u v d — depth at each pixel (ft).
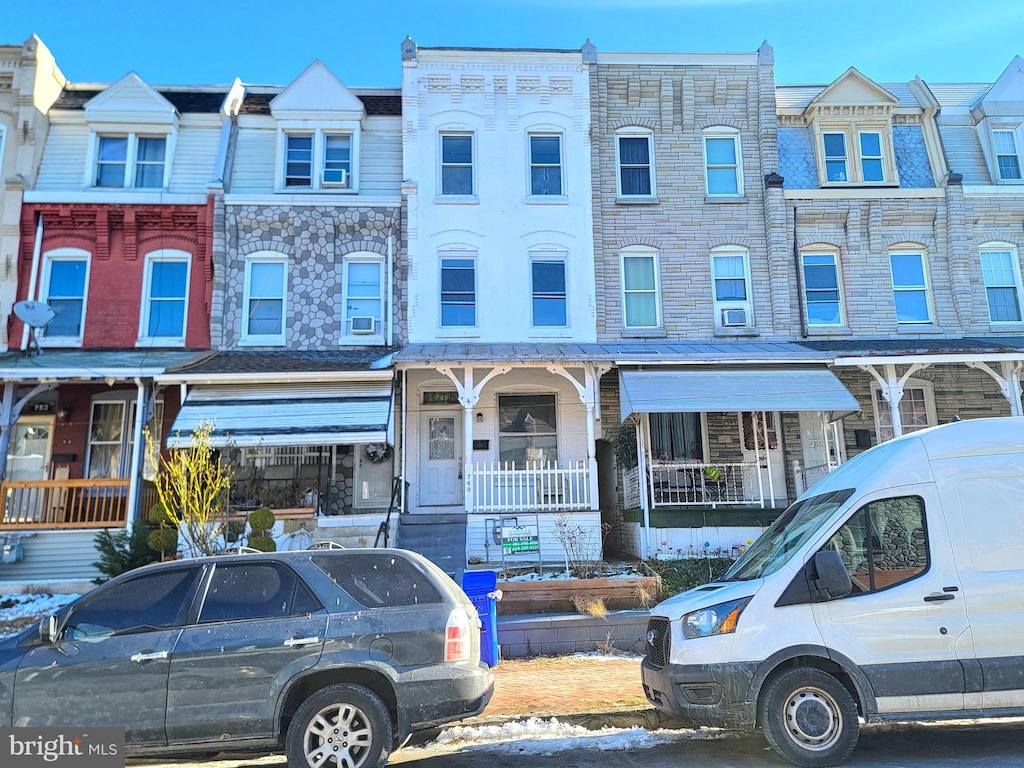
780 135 59.67
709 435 53.31
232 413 43.73
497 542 43.86
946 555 19.60
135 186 55.31
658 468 48.62
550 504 45.85
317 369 45.55
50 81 56.39
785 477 52.42
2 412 44.34
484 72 57.16
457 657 18.75
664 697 20.29
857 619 19.24
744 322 55.01
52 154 55.11
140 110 55.57
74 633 18.39
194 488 37.96
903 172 58.65
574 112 57.21
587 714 23.20
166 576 19.26
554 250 55.21
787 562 20.15
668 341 54.13
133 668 17.84
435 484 52.26
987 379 55.01
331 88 57.16
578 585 36.40
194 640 18.21
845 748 18.61
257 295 53.78
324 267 54.24
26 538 44.06
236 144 56.75
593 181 56.13
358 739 17.87
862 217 56.65
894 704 18.85
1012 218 57.21
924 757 19.22
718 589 20.84
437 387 53.21
